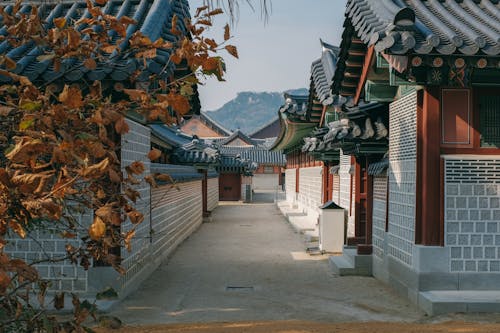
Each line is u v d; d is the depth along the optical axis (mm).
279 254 15305
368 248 11820
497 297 7949
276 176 62094
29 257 8812
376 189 11555
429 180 8398
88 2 3531
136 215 3041
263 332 6746
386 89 9914
